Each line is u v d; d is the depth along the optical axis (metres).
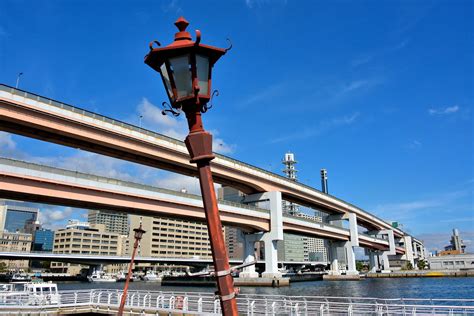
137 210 65.50
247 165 90.38
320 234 115.50
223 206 80.38
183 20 5.59
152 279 176.12
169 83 5.38
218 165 82.38
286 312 26.53
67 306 35.31
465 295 65.69
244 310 28.97
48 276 172.25
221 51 5.36
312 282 116.62
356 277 129.25
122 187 61.56
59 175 54.22
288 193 104.06
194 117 5.22
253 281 91.25
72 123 59.19
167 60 5.27
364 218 155.38
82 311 34.78
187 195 71.56
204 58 5.34
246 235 97.50
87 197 57.53
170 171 78.69
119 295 37.16
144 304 33.34
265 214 92.94
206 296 31.48
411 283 109.38
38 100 55.47
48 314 33.06
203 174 5.00
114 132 63.78
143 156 70.56
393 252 173.38
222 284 4.57
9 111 52.88
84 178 56.97
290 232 108.62
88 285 136.88
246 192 98.38
